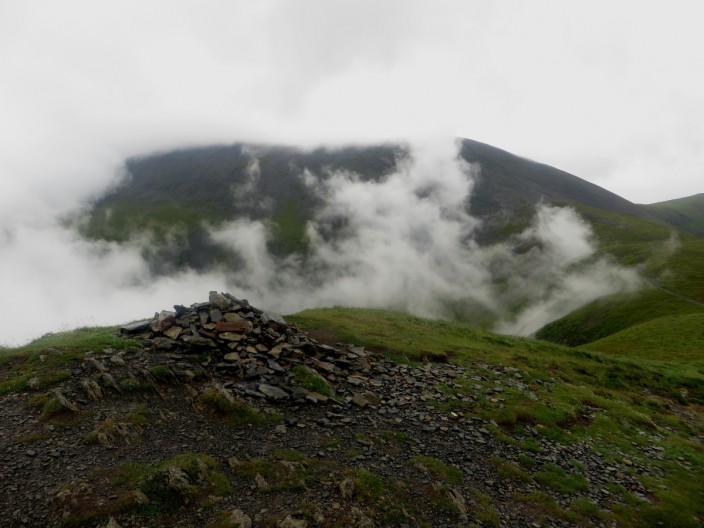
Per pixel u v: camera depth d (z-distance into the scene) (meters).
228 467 16.56
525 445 22.39
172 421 19.00
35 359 22.33
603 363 47.19
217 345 26.09
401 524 14.78
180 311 28.64
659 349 81.25
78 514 12.95
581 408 29.59
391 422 22.73
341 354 30.97
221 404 20.44
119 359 22.47
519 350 44.84
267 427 19.97
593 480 20.53
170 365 22.75
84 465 15.30
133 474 14.96
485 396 27.62
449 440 21.77
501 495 17.91
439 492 16.95
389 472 17.94
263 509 14.43
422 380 29.36
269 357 26.58
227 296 31.17
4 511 13.02
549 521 16.69
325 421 21.34
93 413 18.50
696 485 21.84
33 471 14.84
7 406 18.58
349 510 14.91
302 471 16.83
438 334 44.72
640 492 20.20
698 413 37.25
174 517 13.54
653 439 27.14
